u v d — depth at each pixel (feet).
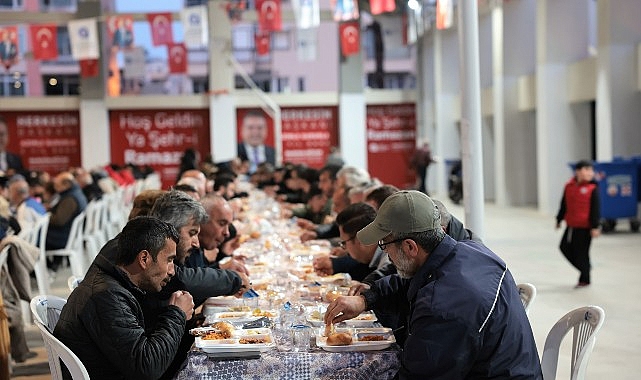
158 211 13.78
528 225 48.80
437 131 79.36
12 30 55.93
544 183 54.65
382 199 17.03
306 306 14.11
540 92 54.34
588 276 29.04
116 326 10.93
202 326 12.92
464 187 21.79
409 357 9.96
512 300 10.23
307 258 20.35
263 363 11.02
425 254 10.45
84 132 74.13
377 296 12.77
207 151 76.33
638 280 29.99
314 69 116.26
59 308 13.62
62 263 32.53
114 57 75.25
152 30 59.98
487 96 68.03
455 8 73.61
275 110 75.51
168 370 13.66
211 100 75.41
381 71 91.86
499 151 62.54
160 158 76.13
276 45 106.73
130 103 75.00
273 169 56.65
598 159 47.78
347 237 16.34
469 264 10.27
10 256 20.43
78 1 73.00
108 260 11.52
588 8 53.52
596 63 48.19
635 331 22.31
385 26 72.02
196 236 14.05
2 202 24.76
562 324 12.12
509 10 61.36
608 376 18.26
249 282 15.90
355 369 11.07
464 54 21.52
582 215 28.76
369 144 81.00
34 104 74.02
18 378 19.34
